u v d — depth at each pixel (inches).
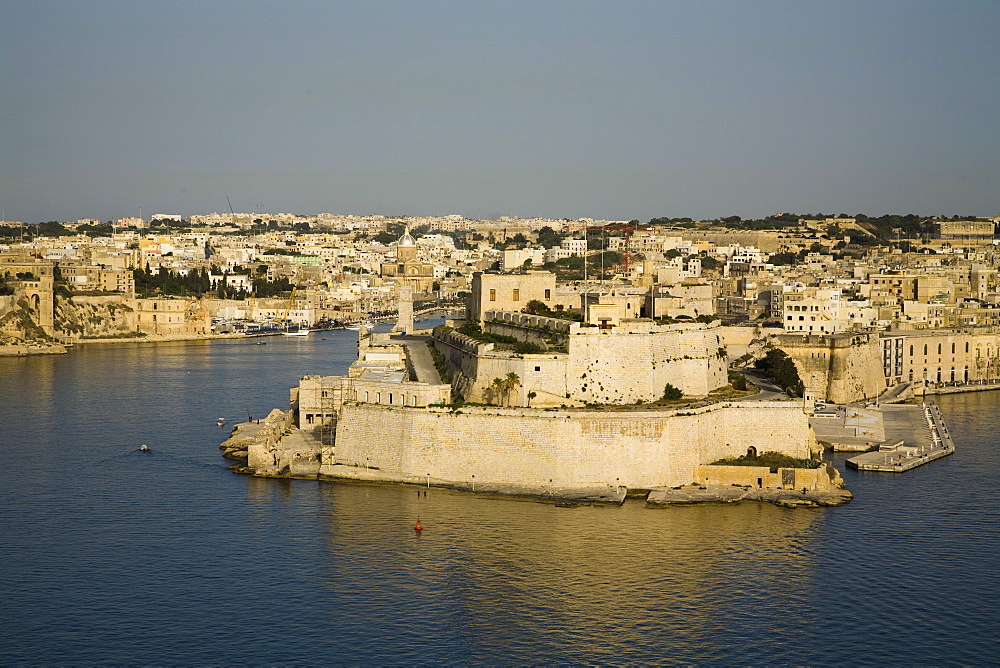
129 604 6919.3
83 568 7460.6
